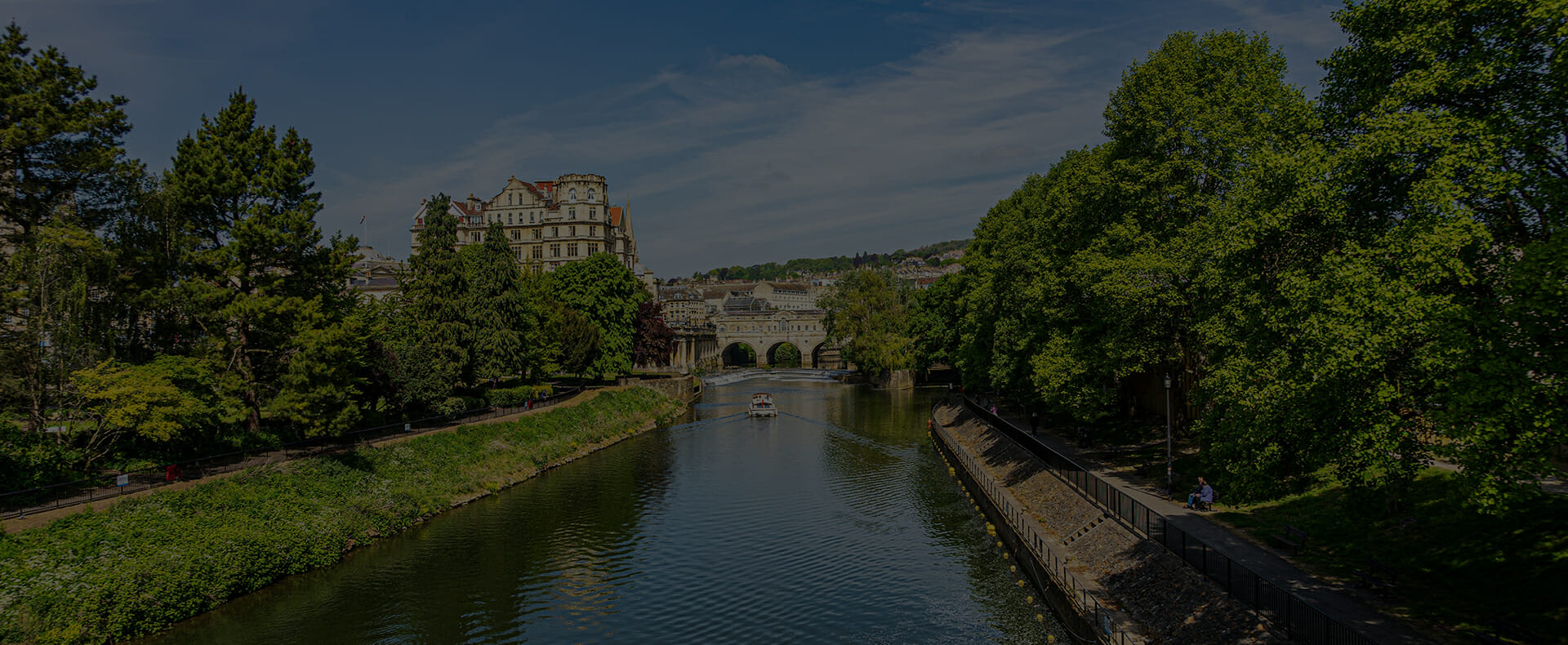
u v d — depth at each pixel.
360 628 28.30
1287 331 20.77
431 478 45.53
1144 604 24.20
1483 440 14.70
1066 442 50.03
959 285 81.69
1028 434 54.78
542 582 32.94
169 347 38.62
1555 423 14.22
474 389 65.56
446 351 58.84
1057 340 41.56
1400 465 17.25
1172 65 35.97
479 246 75.25
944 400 88.38
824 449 64.19
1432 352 15.50
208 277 38.88
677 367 137.38
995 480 45.41
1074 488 35.91
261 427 41.84
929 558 35.22
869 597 30.92
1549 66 15.80
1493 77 16.58
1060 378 39.41
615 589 32.12
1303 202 19.77
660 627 28.53
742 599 31.00
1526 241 16.92
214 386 37.22
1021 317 51.59
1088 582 27.31
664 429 76.56
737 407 98.06
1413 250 16.34
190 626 27.75
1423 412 17.30
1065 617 26.38
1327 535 25.12
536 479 52.53
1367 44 21.05
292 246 39.44
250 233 37.81
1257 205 22.38
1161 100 35.09
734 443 67.62
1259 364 21.92
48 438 31.42
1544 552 19.11
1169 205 35.66
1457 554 20.86
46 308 31.34
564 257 118.31
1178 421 45.69
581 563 35.41
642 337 102.94
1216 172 33.91
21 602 23.77
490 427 55.31
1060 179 52.91
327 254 42.12
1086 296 40.47
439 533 39.72
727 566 34.88
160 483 32.75
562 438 61.56
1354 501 19.38
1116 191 38.09
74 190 35.72
